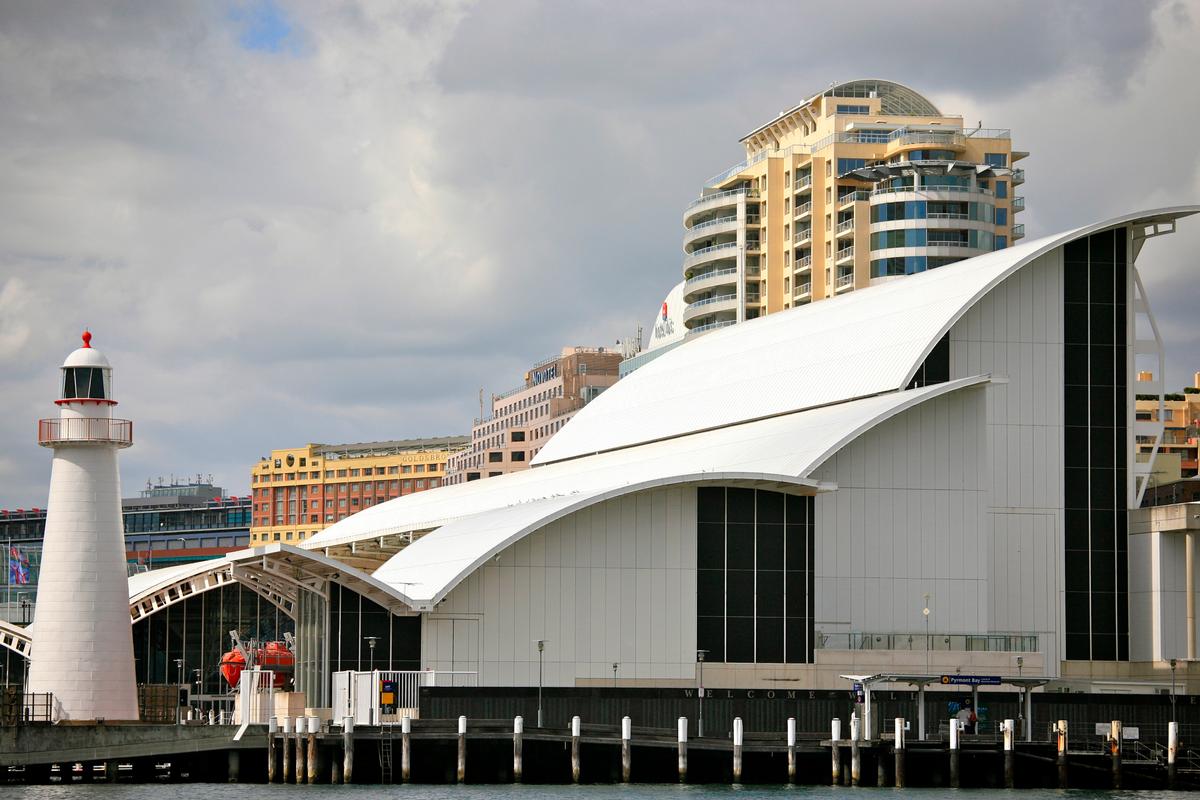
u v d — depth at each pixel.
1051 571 166.38
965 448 153.75
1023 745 127.88
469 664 140.12
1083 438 168.62
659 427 198.50
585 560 143.38
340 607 139.75
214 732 131.25
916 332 169.38
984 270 173.12
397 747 126.44
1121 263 171.00
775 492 148.25
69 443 134.88
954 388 152.75
